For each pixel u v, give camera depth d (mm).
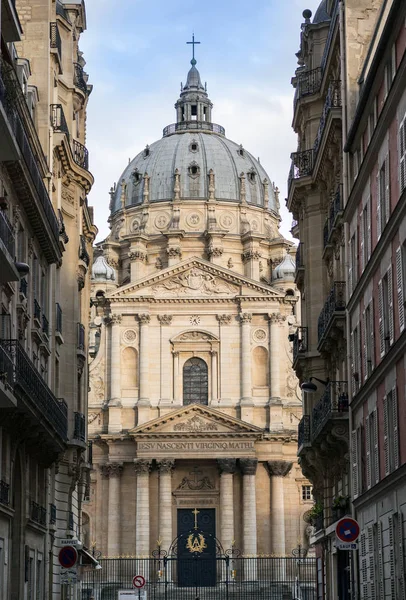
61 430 45906
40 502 46469
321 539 54000
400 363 32906
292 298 104250
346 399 44062
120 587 88625
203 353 103250
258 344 103375
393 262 34000
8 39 34062
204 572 98562
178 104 144625
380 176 36531
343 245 46469
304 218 54281
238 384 102625
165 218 128500
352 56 44406
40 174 44000
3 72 33000
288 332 104312
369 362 39031
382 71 37031
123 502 99812
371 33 44719
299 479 101312
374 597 37188
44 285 47344
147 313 103438
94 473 100750
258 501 99625
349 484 45094
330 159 49125
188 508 99750
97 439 100688
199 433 98938
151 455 99125
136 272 124562
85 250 57062
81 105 57344
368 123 40125
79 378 55625
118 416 101500
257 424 101625
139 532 97875
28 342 42375
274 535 98812
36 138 42688
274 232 131250
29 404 36906
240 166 133500
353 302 42438
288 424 101938
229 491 98938
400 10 32719
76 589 56562
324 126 47562
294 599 73000
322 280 53188
